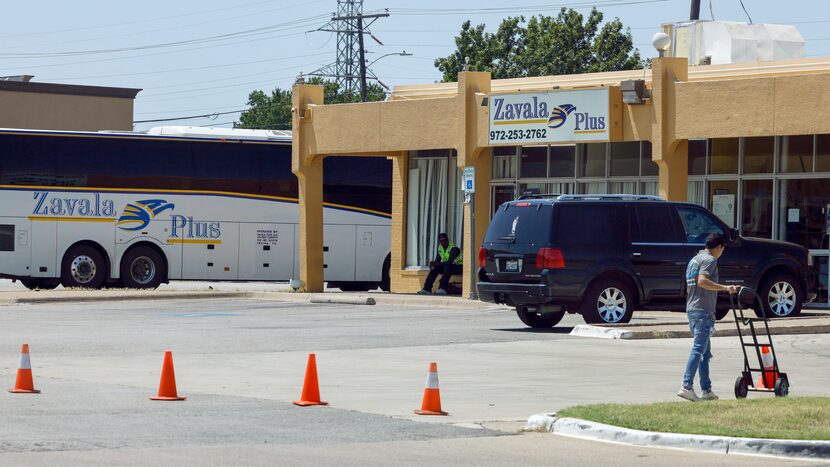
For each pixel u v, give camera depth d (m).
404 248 44.00
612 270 27.97
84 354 23.36
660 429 14.57
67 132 45.28
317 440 14.33
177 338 26.64
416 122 39.41
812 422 14.90
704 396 17.92
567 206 27.97
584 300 27.94
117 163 45.72
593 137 35.00
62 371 20.61
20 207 44.53
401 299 38.34
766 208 35.25
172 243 46.38
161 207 46.25
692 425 14.69
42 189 44.75
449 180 42.88
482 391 18.78
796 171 34.62
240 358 22.88
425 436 14.77
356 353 23.78
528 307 28.27
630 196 28.62
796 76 31.38
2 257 44.34
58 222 44.91
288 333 27.94
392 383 19.61
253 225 47.34
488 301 28.91
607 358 22.98
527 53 80.75
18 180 44.56
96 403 16.89
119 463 12.52
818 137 34.16
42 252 44.75
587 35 80.88
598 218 28.11
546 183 40.00
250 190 47.38
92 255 45.34
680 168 34.03
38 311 35.22
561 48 80.38
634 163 37.75
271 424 15.40
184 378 19.94
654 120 33.94
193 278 46.78
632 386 19.34
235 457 13.05
